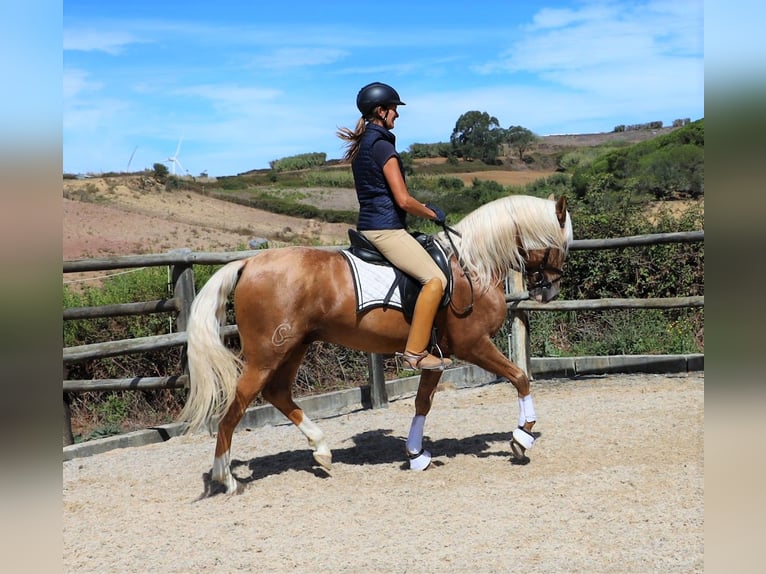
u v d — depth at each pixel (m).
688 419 5.78
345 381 7.68
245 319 4.46
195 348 4.32
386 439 5.77
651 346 8.28
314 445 4.83
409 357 4.45
